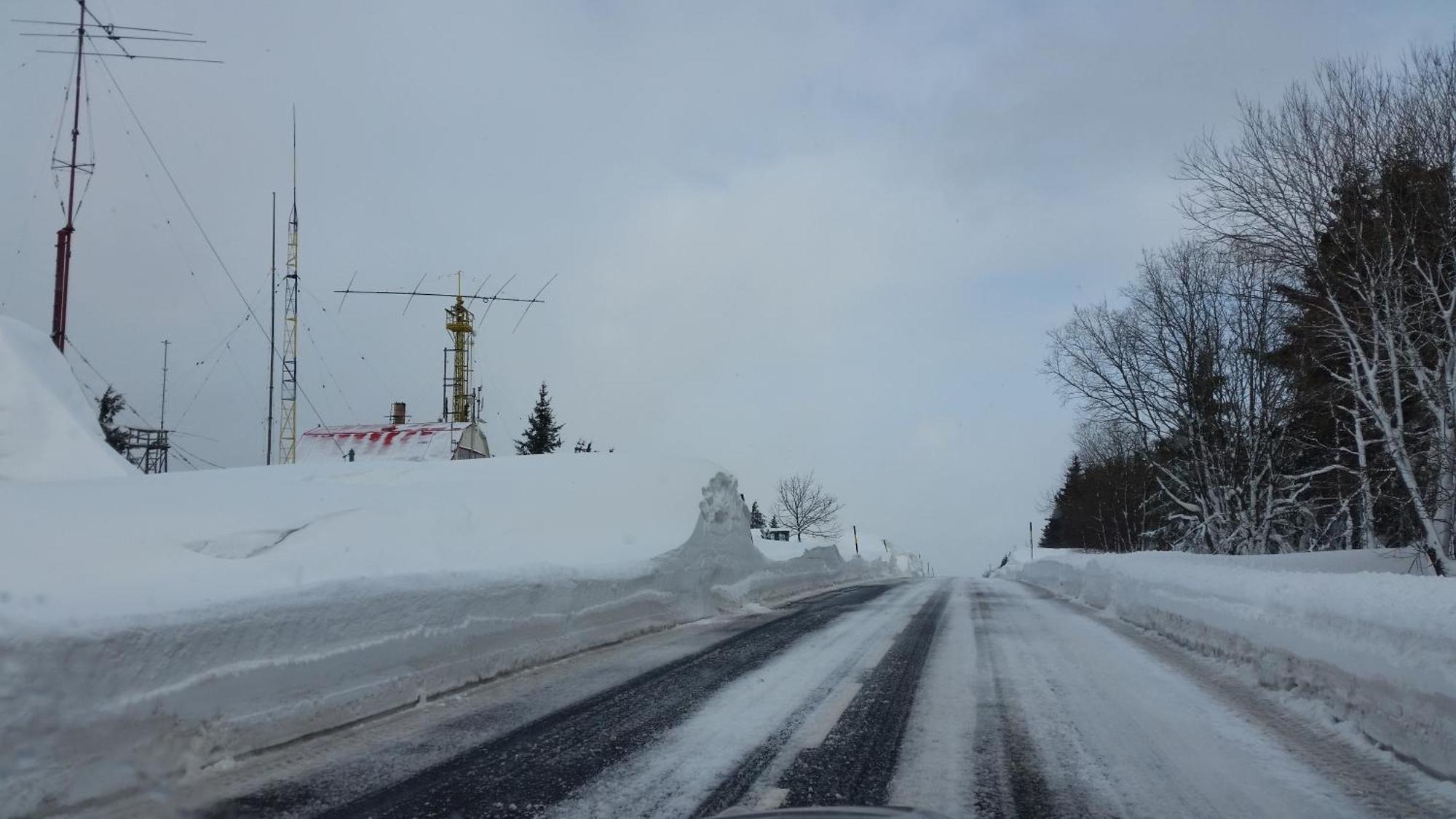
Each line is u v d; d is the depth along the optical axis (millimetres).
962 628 13742
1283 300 24547
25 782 4246
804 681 8797
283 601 6105
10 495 10594
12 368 14469
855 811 3236
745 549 19125
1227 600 9930
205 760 5363
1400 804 4895
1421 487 16938
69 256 18953
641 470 18641
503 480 17250
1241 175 19922
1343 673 6688
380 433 32344
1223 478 31484
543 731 6602
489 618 8734
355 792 5078
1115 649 11312
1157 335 33719
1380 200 17500
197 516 10766
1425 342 17625
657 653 10844
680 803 4918
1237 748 6113
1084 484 72625
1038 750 6066
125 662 4836
